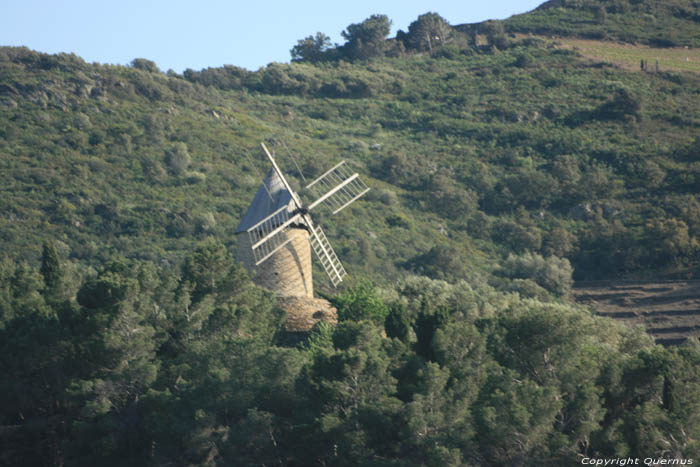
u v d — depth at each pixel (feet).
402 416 302.86
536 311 354.33
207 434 321.52
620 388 332.19
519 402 297.94
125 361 372.58
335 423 304.50
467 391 312.50
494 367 327.88
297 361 345.92
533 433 292.20
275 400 338.13
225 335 385.91
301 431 312.50
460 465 291.99
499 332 356.18
